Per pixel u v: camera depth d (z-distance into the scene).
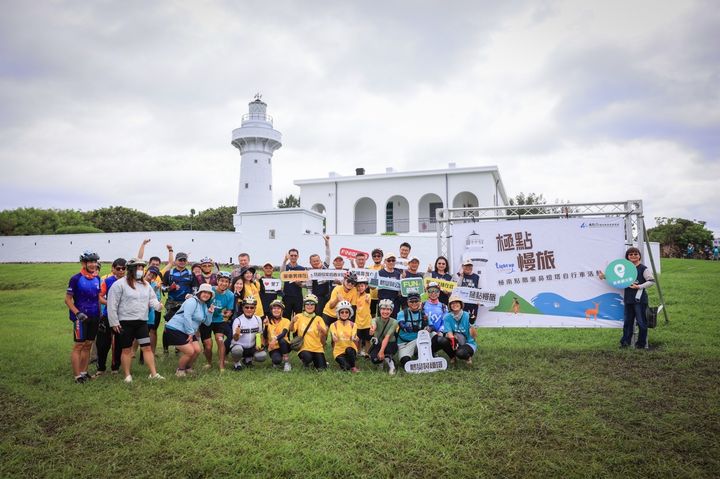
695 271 21.38
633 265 8.34
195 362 8.12
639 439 4.61
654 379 6.49
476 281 8.82
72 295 6.73
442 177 30.80
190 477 4.08
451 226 9.58
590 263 8.87
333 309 8.36
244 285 8.45
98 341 7.14
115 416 5.36
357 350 8.42
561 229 9.02
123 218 49.94
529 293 9.05
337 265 9.56
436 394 6.03
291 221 28.12
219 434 4.86
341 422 5.11
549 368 7.18
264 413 5.43
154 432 4.91
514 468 4.13
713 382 6.31
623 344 8.52
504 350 8.61
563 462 4.21
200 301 7.31
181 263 8.34
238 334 7.54
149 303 7.03
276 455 4.41
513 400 5.77
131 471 4.17
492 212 29.67
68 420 5.32
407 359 7.41
